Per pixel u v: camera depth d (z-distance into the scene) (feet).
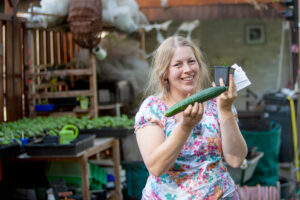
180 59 6.89
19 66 17.40
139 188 15.72
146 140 6.68
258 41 31.55
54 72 17.97
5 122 16.43
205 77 7.64
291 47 26.66
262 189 14.48
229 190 7.01
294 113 20.99
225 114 6.96
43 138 12.40
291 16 18.78
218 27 31.58
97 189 14.38
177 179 6.84
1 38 16.19
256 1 23.30
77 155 12.05
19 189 14.10
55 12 16.44
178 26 29.14
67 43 21.99
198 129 6.90
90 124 15.76
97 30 16.53
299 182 18.89
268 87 31.12
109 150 18.81
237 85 6.73
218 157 7.03
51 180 14.01
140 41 23.79
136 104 21.17
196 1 24.09
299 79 19.29
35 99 18.35
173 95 7.14
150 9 24.50
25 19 17.38
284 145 21.11
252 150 15.75
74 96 18.01
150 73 7.44
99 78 21.56
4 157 11.87
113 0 18.76
